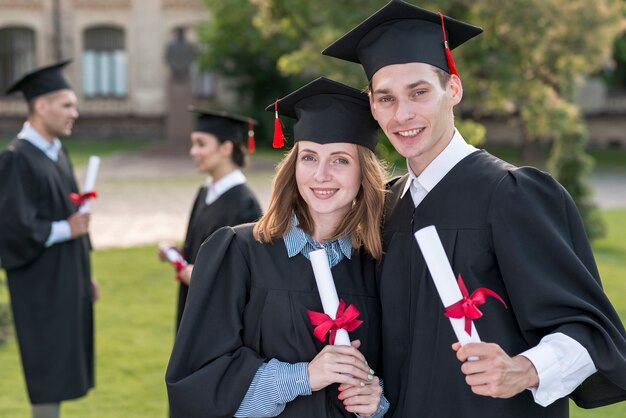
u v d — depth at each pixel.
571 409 4.71
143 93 30.52
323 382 2.12
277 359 2.24
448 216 2.19
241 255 2.34
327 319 2.12
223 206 3.97
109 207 12.99
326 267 2.14
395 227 2.34
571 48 11.07
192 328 2.25
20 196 4.09
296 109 2.39
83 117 29.81
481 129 10.33
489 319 2.10
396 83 2.15
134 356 5.71
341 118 2.29
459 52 10.30
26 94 4.30
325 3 10.74
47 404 4.21
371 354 2.32
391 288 2.27
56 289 4.21
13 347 6.07
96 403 4.78
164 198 14.09
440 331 2.13
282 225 2.34
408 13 2.19
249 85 26.36
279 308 2.26
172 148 25.61
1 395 4.96
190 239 4.09
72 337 4.25
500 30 10.55
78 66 30.39
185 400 2.14
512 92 10.93
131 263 8.96
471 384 1.90
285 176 2.38
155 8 30.08
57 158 4.40
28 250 4.08
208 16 29.94
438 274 1.90
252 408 2.15
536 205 2.11
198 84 29.42
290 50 21.58
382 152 8.15
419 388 2.14
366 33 2.26
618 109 28.31
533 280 2.04
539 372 1.92
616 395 2.15
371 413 2.14
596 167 21.66
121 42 30.56
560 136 10.61
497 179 2.16
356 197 2.39
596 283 2.07
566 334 1.98
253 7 21.12
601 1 10.91
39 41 30.20
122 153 23.67
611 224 11.77
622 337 2.04
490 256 2.13
